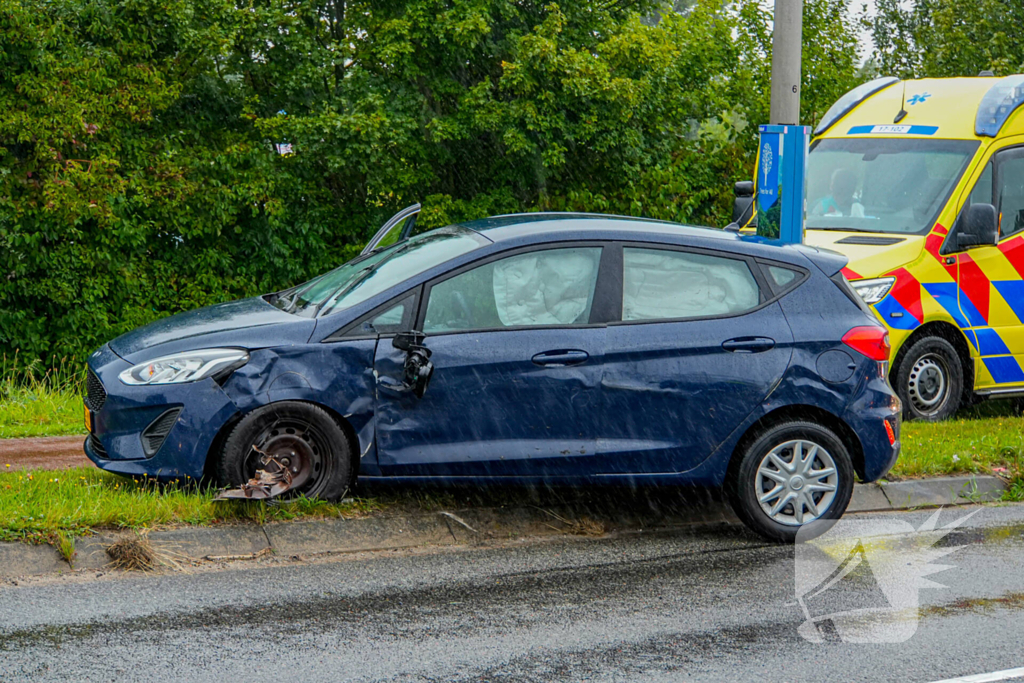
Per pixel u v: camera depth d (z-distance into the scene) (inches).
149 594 259.4
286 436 302.2
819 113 1119.6
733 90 1132.5
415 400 303.4
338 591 266.2
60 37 920.3
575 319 311.7
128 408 298.4
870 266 470.0
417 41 1001.5
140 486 315.6
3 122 879.1
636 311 314.5
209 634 235.3
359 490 327.6
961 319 487.2
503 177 1040.2
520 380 305.3
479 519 319.3
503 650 231.5
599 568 291.4
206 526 291.4
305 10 1029.8
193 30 968.9
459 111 1014.4
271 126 988.6
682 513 343.3
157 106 960.3
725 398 313.6
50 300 935.0
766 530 318.3
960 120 520.4
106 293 954.7
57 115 890.1
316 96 1037.2
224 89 1038.4
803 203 407.8
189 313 343.3
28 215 903.7
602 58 1042.7
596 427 309.9
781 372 315.6
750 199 557.3
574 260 315.6
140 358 303.4
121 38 964.6
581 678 217.6
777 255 327.6
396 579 277.3
